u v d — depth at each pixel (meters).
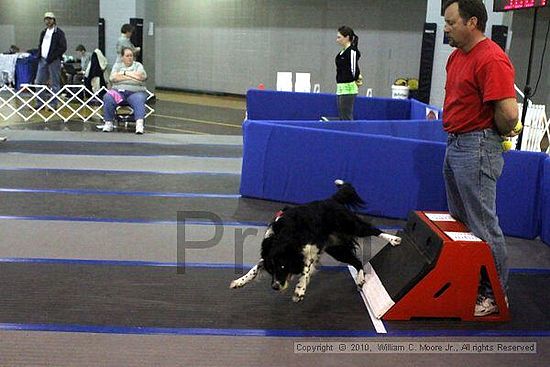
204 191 6.68
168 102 16.61
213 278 4.24
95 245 4.81
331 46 17.16
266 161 6.25
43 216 5.53
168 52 20.30
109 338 3.33
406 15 15.89
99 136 10.16
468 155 3.60
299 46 17.66
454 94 3.64
